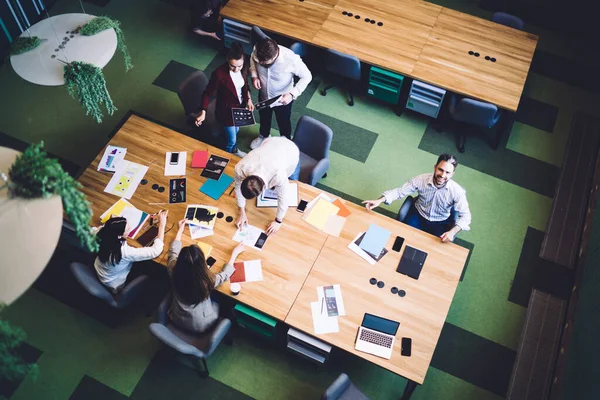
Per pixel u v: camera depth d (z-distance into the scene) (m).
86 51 4.38
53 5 7.07
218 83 5.02
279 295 4.18
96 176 4.77
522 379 4.66
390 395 4.55
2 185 2.13
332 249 4.43
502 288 5.15
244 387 4.55
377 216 4.63
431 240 4.51
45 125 6.03
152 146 4.98
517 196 5.74
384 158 5.97
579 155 6.02
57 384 4.52
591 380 3.99
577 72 6.77
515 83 5.69
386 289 4.24
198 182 4.76
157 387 4.53
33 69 4.26
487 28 6.14
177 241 4.31
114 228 4.04
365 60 5.82
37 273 1.94
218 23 6.43
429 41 5.99
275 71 4.97
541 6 7.20
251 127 6.21
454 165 4.23
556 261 5.31
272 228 4.45
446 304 4.19
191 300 3.87
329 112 6.31
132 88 6.39
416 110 6.08
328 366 4.64
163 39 6.84
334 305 4.15
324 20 6.14
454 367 4.71
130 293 4.29
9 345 2.67
